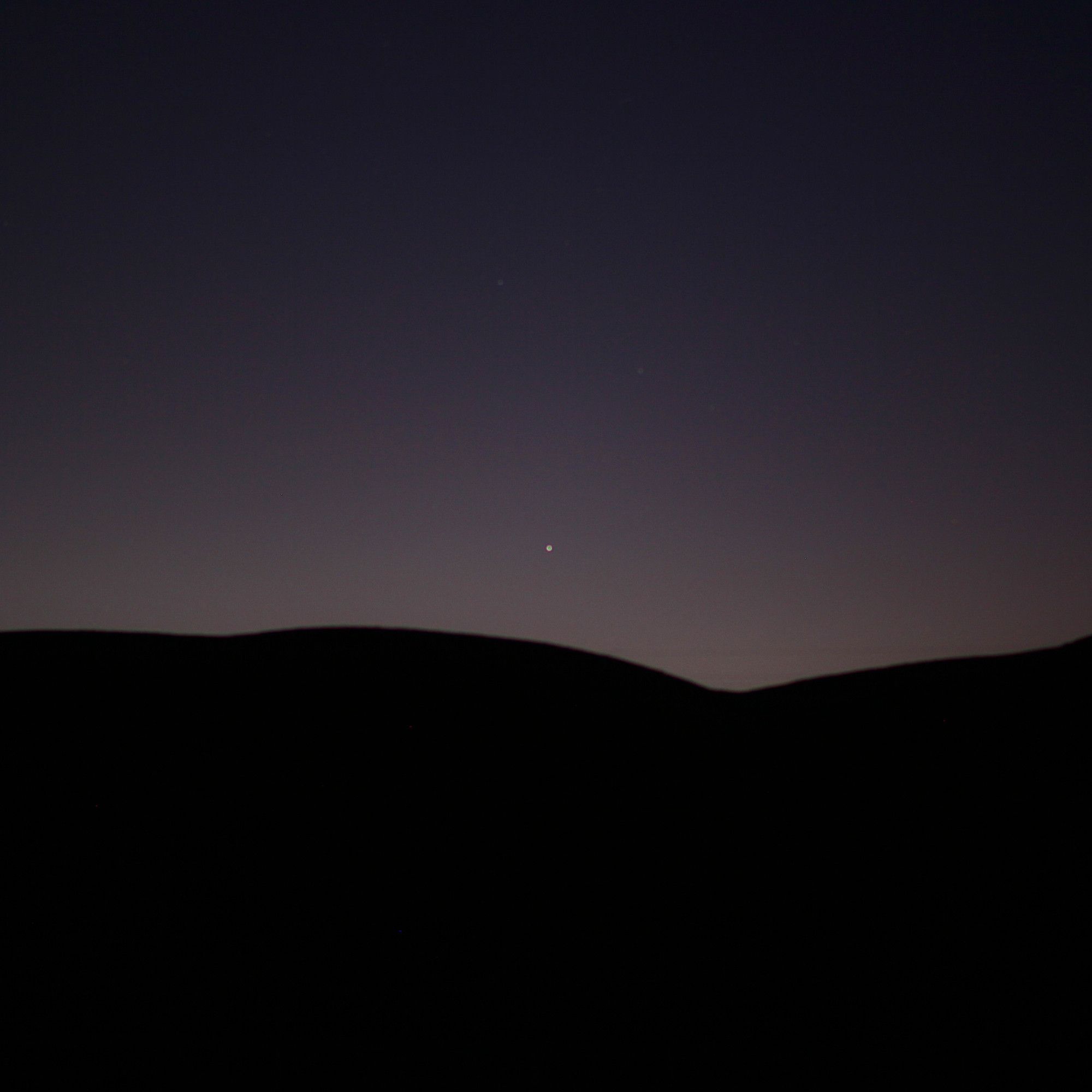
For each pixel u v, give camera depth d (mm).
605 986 4273
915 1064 3588
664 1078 3461
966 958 4613
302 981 4133
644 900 5332
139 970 4109
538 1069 3510
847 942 4824
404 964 4375
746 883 5668
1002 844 6305
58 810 5777
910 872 5875
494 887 5355
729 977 4402
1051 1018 3959
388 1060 3525
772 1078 3469
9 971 3980
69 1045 3469
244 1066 3422
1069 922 5004
